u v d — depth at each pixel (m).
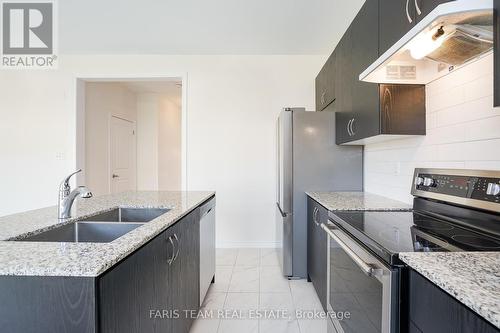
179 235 1.50
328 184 2.58
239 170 3.56
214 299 2.20
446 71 1.47
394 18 1.42
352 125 2.09
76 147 3.54
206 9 2.54
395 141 2.03
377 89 1.67
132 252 0.96
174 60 3.54
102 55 3.53
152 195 2.35
